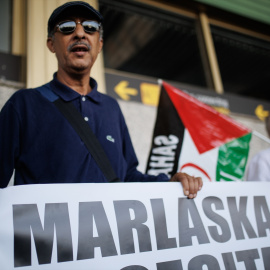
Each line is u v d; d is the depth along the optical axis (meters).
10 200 0.90
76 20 1.17
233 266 1.04
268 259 1.09
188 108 1.81
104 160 1.05
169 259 0.97
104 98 1.25
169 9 3.18
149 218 1.01
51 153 0.99
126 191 1.02
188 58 3.69
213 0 3.25
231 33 3.48
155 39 3.46
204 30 3.23
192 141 1.73
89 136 1.06
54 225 0.90
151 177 1.21
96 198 0.97
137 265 0.93
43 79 2.15
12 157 0.98
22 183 0.98
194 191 1.08
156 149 1.71
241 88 4.36
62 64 1.18
